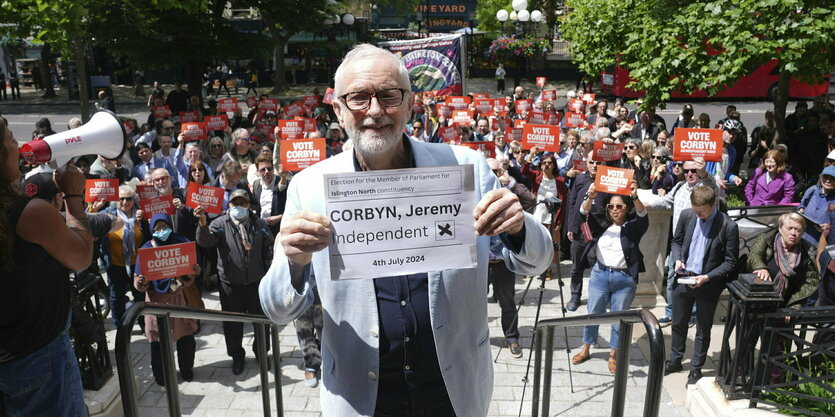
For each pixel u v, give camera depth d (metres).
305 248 1.91
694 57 10.52
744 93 29.91
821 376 5.04
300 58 40.91
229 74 38.00
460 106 15.53
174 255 5.95
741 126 13.99
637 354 6.98
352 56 2.04
